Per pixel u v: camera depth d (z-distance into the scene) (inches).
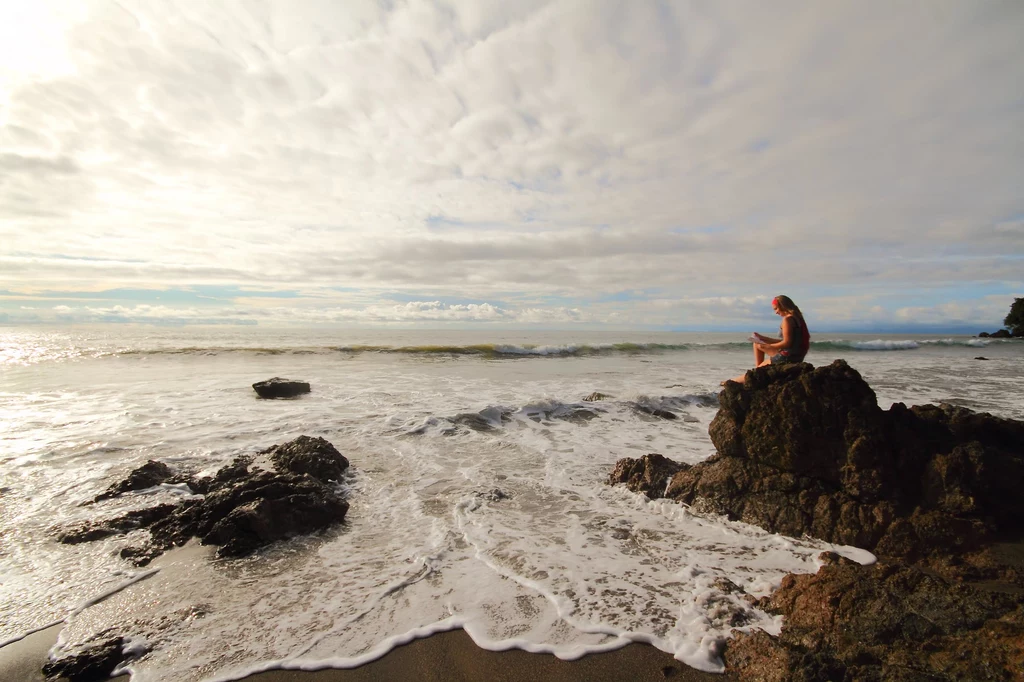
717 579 177.6
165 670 136.0
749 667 132.6
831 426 223.0
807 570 185.2
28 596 169.6
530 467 315.6
